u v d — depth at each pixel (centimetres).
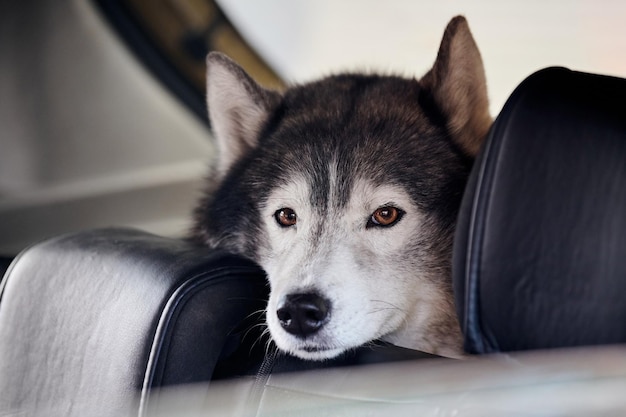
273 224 212
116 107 572
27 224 527
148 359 159
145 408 156
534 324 129
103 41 561
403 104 215
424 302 204
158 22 568
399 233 199
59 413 174
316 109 222
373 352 165
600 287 128
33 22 550
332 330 180
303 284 182
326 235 197
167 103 575
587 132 130
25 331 188
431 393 123
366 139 204
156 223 527
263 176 215
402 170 199
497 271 129
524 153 130
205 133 576
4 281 199
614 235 128
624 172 129
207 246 207
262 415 154
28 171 554
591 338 129
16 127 555
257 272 187
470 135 209
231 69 229
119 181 553
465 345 134
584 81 136
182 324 162
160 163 571
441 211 200
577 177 129
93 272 182
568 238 129
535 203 129
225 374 170
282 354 175
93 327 174
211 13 579
